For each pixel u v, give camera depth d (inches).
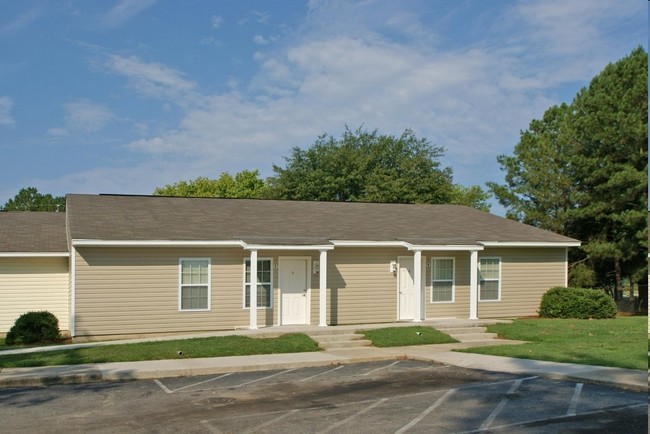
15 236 965.2
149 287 842.2
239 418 429.7
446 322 920.9
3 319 903.1
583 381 541.0
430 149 2082.9
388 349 753.6
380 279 966.4
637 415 423.8
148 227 876.0
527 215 1517.0
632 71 1427.2
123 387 544.7
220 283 879.1
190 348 711.7
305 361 655.8
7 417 438.0
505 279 1040.2
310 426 407.5
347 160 2034.9
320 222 1015.6
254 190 2746.1
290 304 922.1
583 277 1412.4
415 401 476.4
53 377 563.2
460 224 1098.7
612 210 1369.3
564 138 1469.0
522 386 524.7
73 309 805.2
